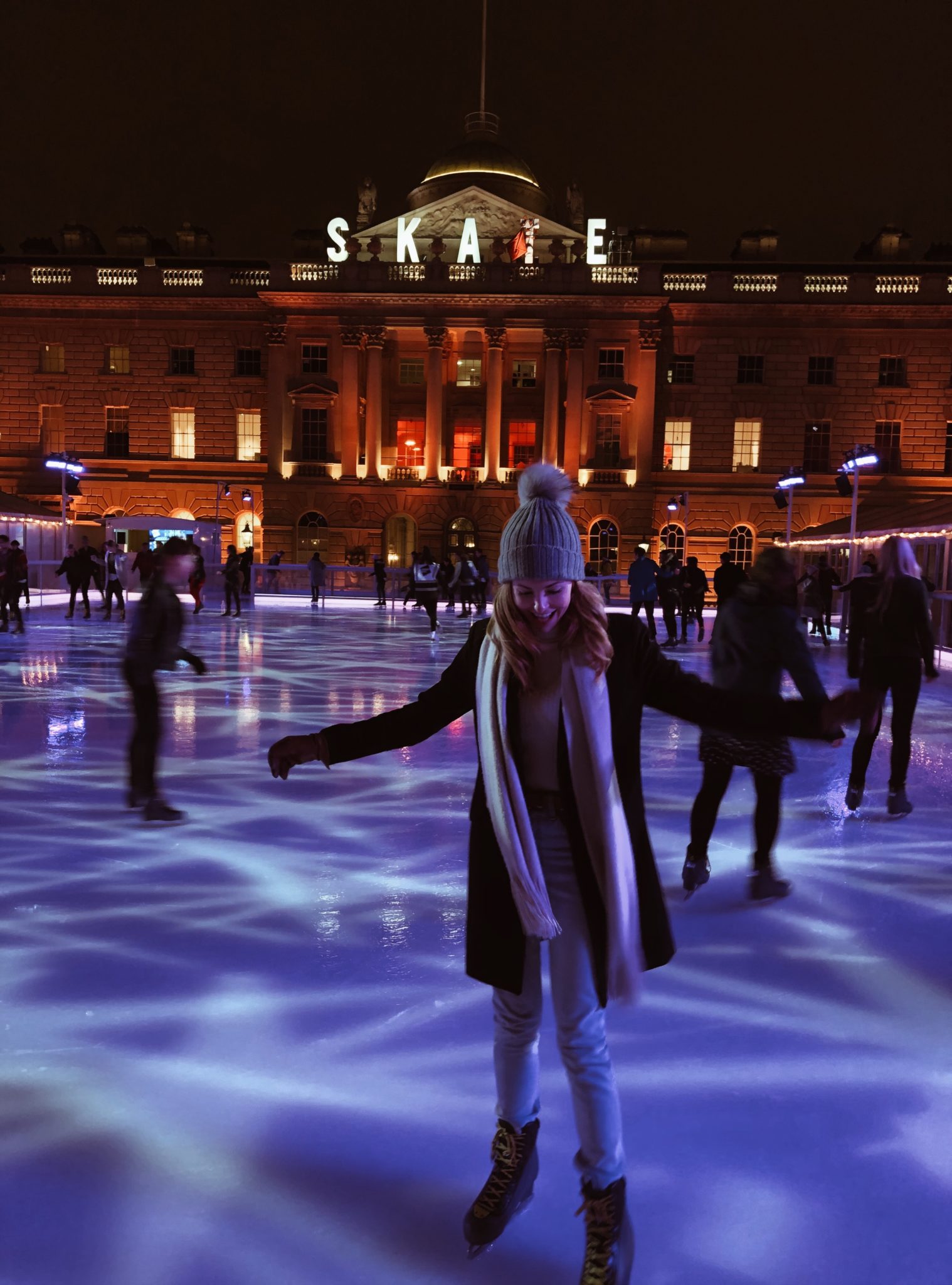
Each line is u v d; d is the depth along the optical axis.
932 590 20.08
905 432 44.59
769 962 4.06
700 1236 2.35
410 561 46.16
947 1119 2.88
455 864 5.29
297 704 11.04
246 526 46.97
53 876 5.02
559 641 2.21
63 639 18.33
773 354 45.00
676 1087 3.04
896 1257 2.28
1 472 47.22
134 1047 3.25
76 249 50.44
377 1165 2.62
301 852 5.49
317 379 45.72
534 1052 2.38
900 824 6.37
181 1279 2.19
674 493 45.50
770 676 4.85
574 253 47.16
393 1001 3.61
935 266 45.78
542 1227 2.40
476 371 47.03
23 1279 2.18
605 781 2.17
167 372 46.78
